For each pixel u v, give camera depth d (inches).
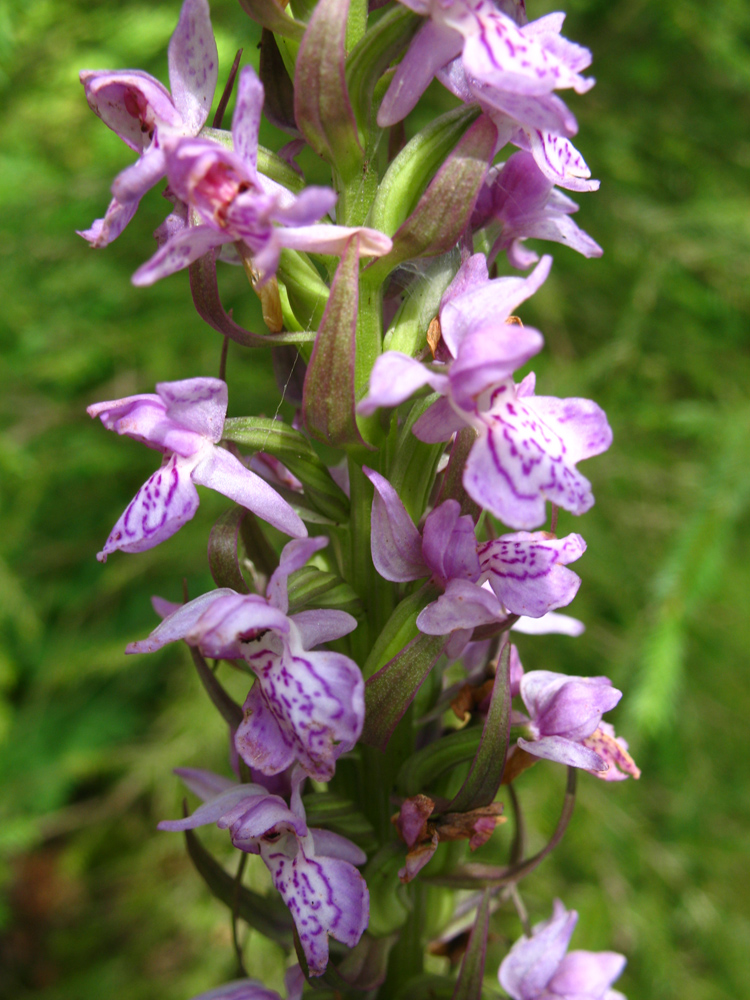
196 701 7.8
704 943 7.7
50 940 8.9
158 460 8.7
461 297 2.6
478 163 2.5
